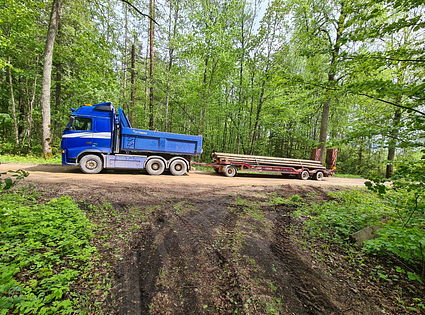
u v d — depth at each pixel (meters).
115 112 9.26
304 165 12.83
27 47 12.94
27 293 1.86
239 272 2.64
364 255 3.18
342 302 2.28
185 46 13.42
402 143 3.14
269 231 3.87
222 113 17.25
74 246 2.72
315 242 3.58
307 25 13.20
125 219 3.85
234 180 9.40
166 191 5.92
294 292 2.40
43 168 8.70
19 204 3.77
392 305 2.24
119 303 2.03
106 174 8.56
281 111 15.26
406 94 2.98
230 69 14.38
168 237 3.37
